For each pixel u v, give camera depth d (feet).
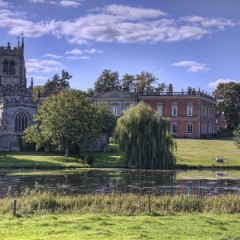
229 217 94.63
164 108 491.72
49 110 292.20
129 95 490.49
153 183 192.54
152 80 611.47
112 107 492.54
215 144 386.93
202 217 92.07
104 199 112.06
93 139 295.89
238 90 590.55
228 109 586.86
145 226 78.07
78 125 287.28
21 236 67.10
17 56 488.44
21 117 373.20
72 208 106.73
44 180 200.03
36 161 268.82
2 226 76.28
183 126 487.20
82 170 246.47
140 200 110.01
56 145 322.96
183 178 212.43
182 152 321.93
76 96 301.02
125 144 259.19
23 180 199.31
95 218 85.87
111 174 227.40
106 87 631.97
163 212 100.99
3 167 250.37
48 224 78.38
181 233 72.95
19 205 103.60
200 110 488.02
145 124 258.78
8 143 323.37
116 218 87.81
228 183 193.36
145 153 255.70
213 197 117.70
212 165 264.11
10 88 453.99
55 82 646.74
